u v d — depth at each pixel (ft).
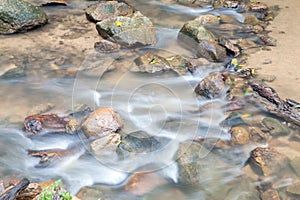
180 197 11.65
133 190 11.84
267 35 20.85
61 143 13.41
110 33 19.69
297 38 20.53
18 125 14.28
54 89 16.42
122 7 22.39
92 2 24.67
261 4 24.16
